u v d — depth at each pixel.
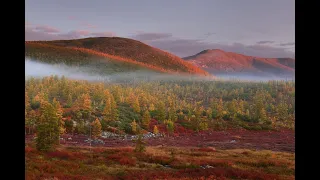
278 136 72.19
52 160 26.08
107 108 75.19
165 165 28.33
